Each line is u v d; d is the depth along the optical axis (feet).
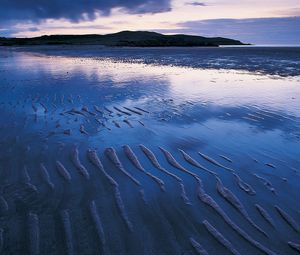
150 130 17.93
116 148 15.12
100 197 10.61
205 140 16.17
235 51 115.75
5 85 34.68
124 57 89.81
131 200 10.42
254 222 9.13
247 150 14.79
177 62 67.56
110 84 34.81
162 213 9.64
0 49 169.07
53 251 7.99
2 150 14.84
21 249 8.08
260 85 32.76
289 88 30.55
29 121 19.97
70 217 9.44
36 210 9.84
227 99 25.95
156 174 12.37
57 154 14.39
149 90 30.73
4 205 10.15
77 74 44.78
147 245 8.20
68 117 20.98
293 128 17.94
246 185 11.43
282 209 9.82
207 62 65.98
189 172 12.54
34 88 32.45
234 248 8.04
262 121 19.43
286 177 12.05
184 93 28.99
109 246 8.16
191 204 10.14
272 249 8.00
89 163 13.39
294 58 72.18
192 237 8.49
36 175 12.28
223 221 9.19
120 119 20.36
